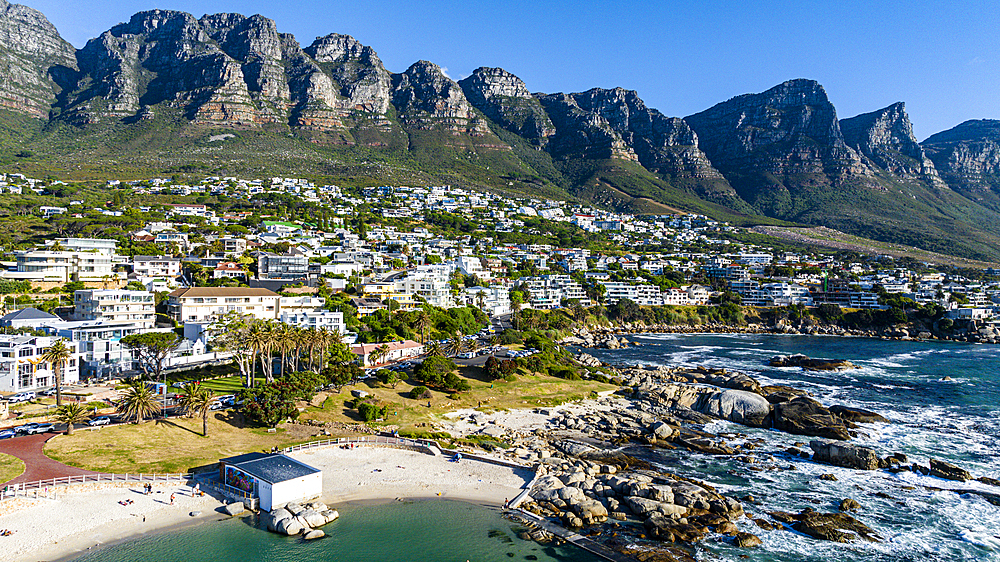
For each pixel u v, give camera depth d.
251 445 93.12
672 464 97.06
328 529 71.38
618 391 147.38
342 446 96.62
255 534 69.06
